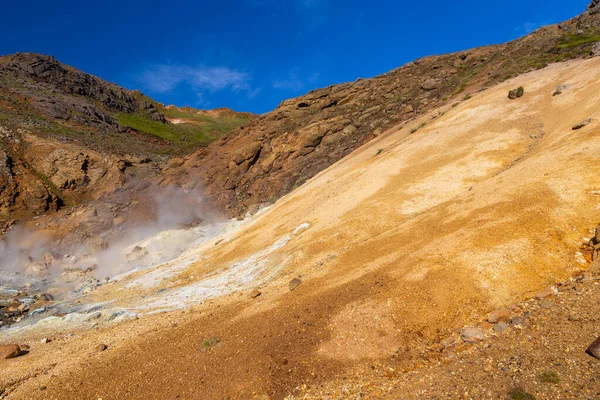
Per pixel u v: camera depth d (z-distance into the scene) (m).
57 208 58.16
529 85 42.56
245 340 12.56
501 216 15.55
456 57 81.62
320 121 72.88
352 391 9.18
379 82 83.94
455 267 13.04
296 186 59.31
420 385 8.70
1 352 16.67
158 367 12.27
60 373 13.52
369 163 39.66
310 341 11.52
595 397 6.51
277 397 9.56
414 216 22.84
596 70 37.56
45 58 117.88
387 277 13.98
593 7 71.44
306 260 21.89
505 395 7.39
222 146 78.88
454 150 32.31
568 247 12.90
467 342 9.96
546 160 20.50
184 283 27.56
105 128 94.44
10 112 78.12
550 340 8.76
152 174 71.19
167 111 178.00
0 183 55.41
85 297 28.88
